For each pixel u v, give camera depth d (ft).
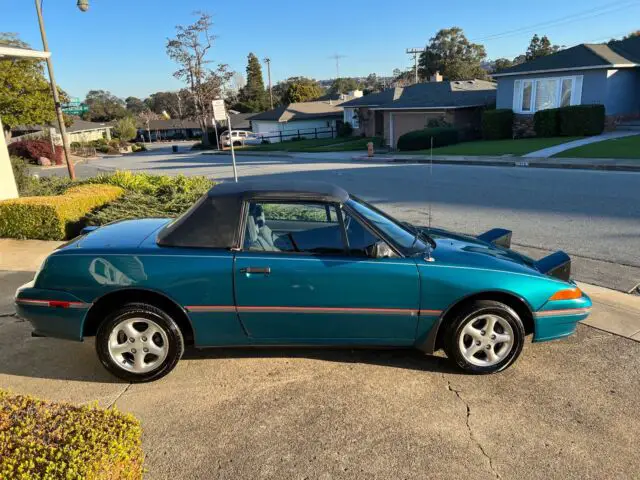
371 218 13.74
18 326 16.63
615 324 16.01
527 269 13.33
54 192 38.78
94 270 12.55
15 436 7.11
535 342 13.55
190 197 32.42
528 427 10.99
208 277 12.44
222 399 12.16
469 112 102.63
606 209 32.91
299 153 111.75
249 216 13.00
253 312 12.69
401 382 12.88
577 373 13.20
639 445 10.37
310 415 11.50
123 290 12.51
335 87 389.39
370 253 12.62
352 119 151.43
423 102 108.27
